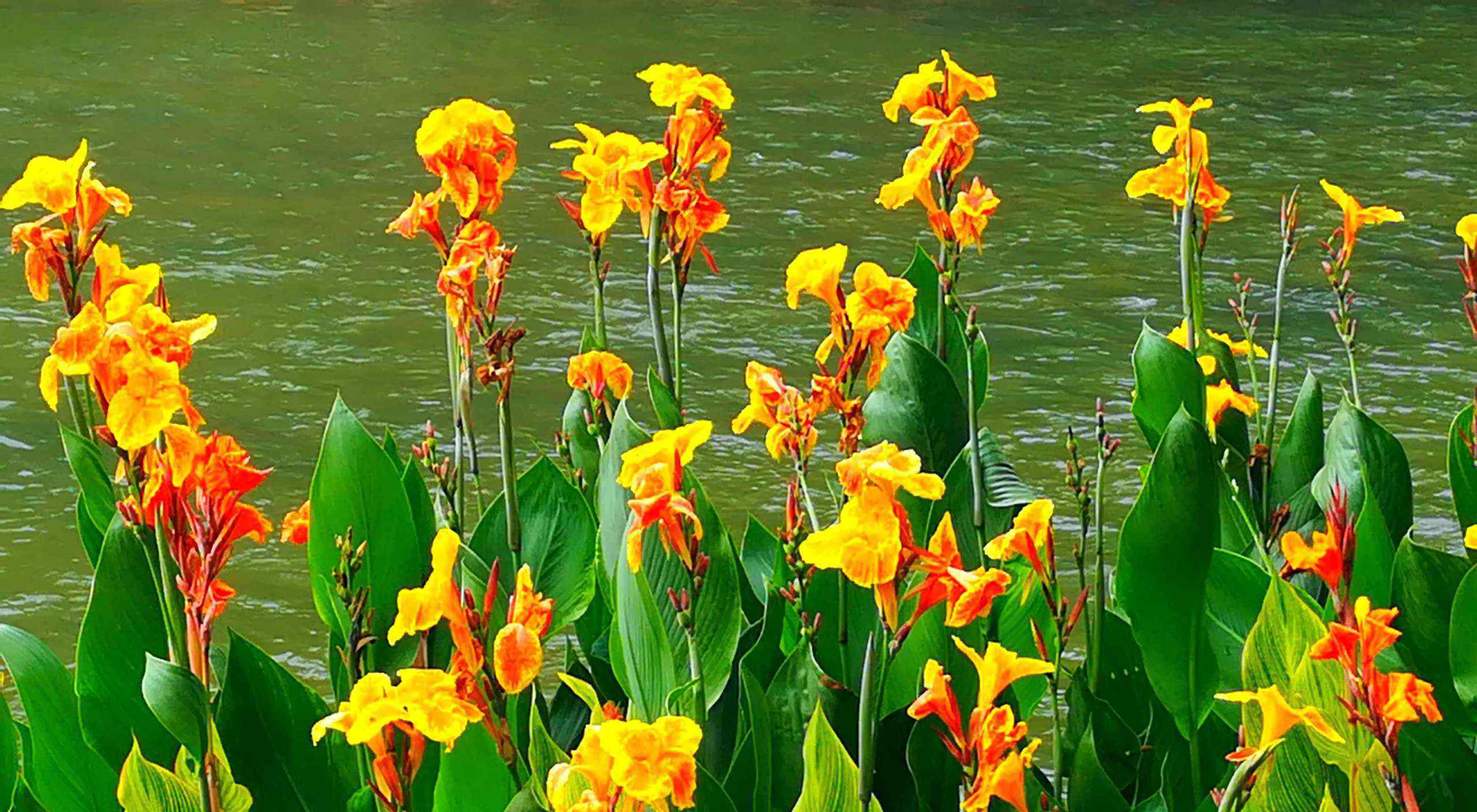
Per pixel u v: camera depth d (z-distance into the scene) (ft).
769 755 7.30
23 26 58.90
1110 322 28.63
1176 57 59.06
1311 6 73.41
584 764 5.34
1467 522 9.64
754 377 7.84
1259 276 31.76
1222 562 8.31
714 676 7.72
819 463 21.62
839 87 51.42
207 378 24.88
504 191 37.45
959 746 6.20
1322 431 10.47
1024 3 72.33
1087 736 7.77
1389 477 9.33
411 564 7.87
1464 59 59.41
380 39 58.65
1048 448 22.25
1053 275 31.71
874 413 9.36
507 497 8.20
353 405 23.82
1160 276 31.68
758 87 51.06
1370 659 6.13
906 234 34.47
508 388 7.96
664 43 59.16
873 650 6.13
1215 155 43.06
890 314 7.73
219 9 64.39
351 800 7.33
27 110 44.91
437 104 47.09
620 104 47.32
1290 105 50.21
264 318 27.91
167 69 51.62
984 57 58.34
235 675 7.32
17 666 7.64
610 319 28.09
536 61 54.54
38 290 7.54
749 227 34.78
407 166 39.63
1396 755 6.08
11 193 7.43
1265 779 6.77
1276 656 6.87
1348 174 40.81
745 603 9.29
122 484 6.97
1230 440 10.51
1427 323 28.43
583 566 8.78
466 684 6.27
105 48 54.95
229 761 7.35
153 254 31.76
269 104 46.70
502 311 28.40
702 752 8.13
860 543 5.89
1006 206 37.35
